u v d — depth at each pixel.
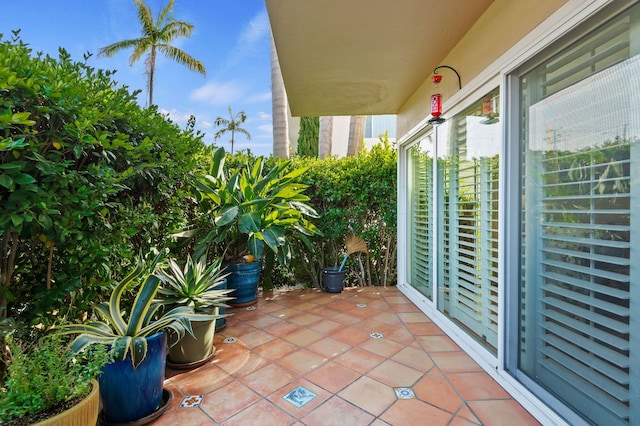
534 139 2.02
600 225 1.60
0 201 1.44
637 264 1.43
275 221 4.11
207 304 2.62
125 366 1.84
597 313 1.63
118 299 2.09
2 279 1.66
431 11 2.35
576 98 1.72
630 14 1.45
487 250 2.55
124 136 1.83
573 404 1.77
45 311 1.77
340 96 4.06
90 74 1.98
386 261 5.16
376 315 3.74
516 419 1.93
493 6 2.29
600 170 1.59
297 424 1.91
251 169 4.87
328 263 5.38
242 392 2.23
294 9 2.28
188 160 2.84
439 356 2.72
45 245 1.77
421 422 1.91
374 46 2.81
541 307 1.99
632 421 1.46
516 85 2.15
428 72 3.37
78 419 1.42
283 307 4.09
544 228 1.96
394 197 4.95
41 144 1.55
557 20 1.73
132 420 1.90
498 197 2.33
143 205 2.43
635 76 1.43
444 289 3.35
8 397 1.35
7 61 1.46
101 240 1.90
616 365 1.53
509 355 2.24
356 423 1.91
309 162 5.31
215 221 3.64
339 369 2.52
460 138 2.94
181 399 2.15
